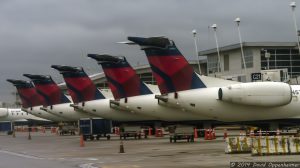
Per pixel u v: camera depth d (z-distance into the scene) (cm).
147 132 5928
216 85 4028
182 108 4075
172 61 4059
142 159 2766
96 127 5497
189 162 2488
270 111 3862
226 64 9088
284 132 3800
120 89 5247
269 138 2781
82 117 7156
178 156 2872
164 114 5009
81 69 6078
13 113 9850
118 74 5234
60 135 7381
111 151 3512
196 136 5003
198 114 4056
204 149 3362
